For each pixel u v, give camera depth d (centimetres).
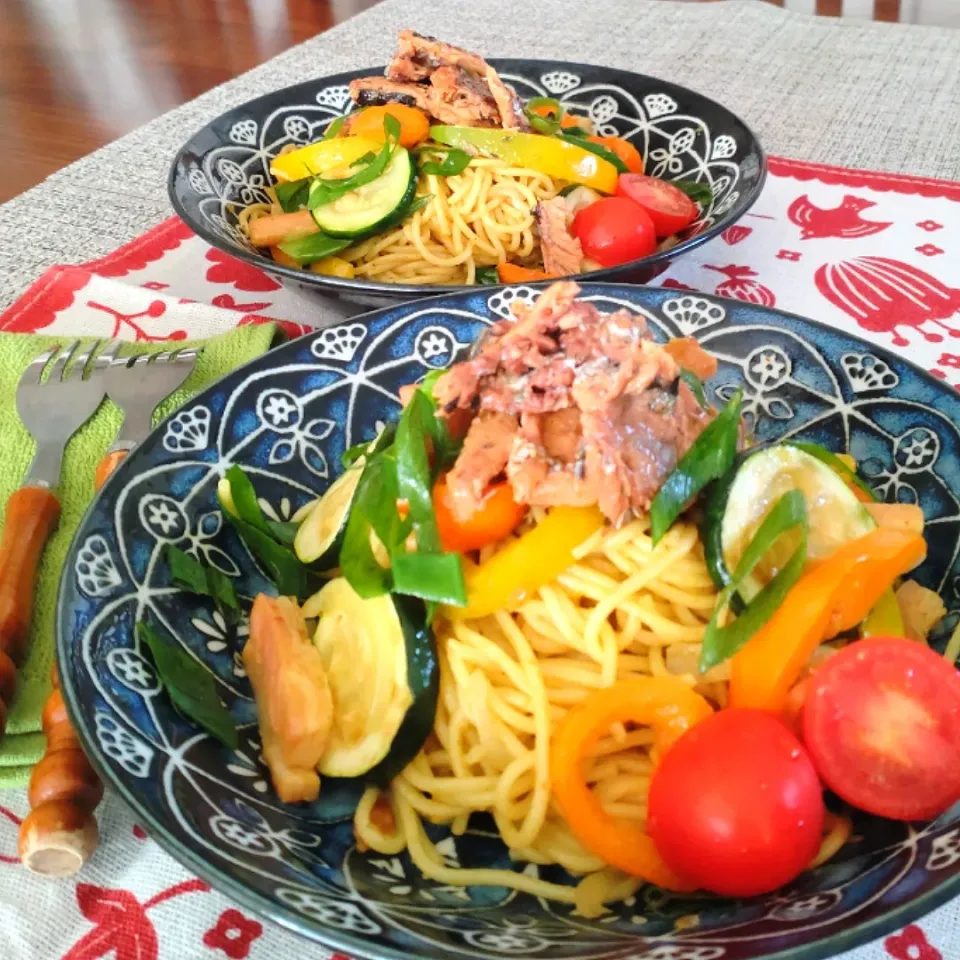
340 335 32
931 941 22
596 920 23
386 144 43
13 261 46
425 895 24
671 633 27
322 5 74
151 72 64
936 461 28
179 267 45
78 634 24
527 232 46
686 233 44
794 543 26
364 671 26
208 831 21
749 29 64
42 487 31
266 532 29
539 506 27
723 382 32
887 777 23
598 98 50
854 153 50
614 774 26
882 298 40
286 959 23
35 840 23
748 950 18
